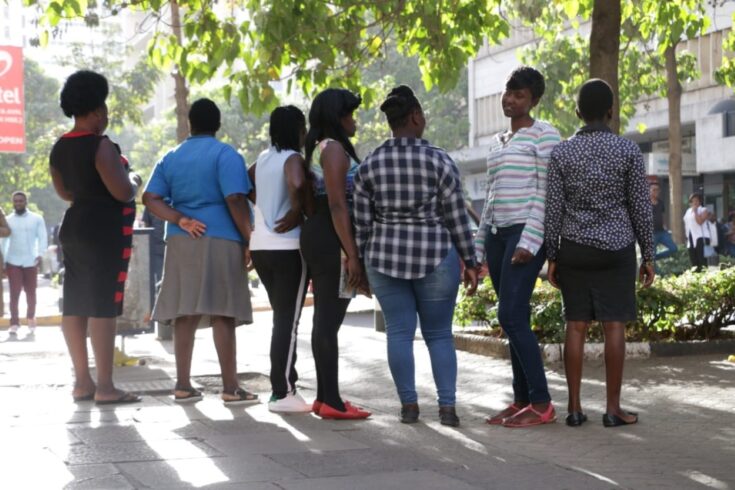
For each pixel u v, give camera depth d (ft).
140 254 52.60
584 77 123.03
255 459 27.78
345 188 34.04
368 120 256.32
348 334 63.57
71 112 38.50
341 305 34.91
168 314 37.58
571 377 33.55
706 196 189.26
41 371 48.60
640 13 72.69
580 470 26.81
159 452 28.63
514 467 27.12
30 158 253.65
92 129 38.55
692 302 51.90
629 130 200.85
